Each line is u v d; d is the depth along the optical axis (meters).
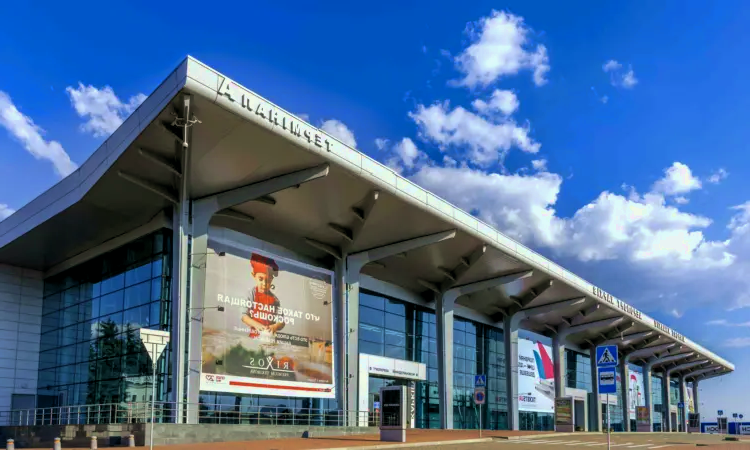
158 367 28.59
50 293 39.31
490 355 56.12
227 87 24.02
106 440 25.34
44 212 32.53
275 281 34.19
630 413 79.56
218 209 30.20
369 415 40.81
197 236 29.47
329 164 28.73
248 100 24.78
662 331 70.62
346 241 37.06
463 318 53.41
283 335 33.91
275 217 33.28
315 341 35.72
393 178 32.31
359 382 41.03
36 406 38.00
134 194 29.22
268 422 32.50
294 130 26.70
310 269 36.38
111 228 32.88
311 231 35.34
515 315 54.50
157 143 25.72
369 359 42.09
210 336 30.12
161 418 27.55
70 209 30.80
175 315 28.34
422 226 36.16
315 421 35.00
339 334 37.19
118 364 31.59
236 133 25.56
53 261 38.34
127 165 27.03
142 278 31.39
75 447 25.92
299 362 34.50
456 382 51.00
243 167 27.98
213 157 26.88
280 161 28.00
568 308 56.66
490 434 36.56
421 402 46.69
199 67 23.20
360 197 32.31
